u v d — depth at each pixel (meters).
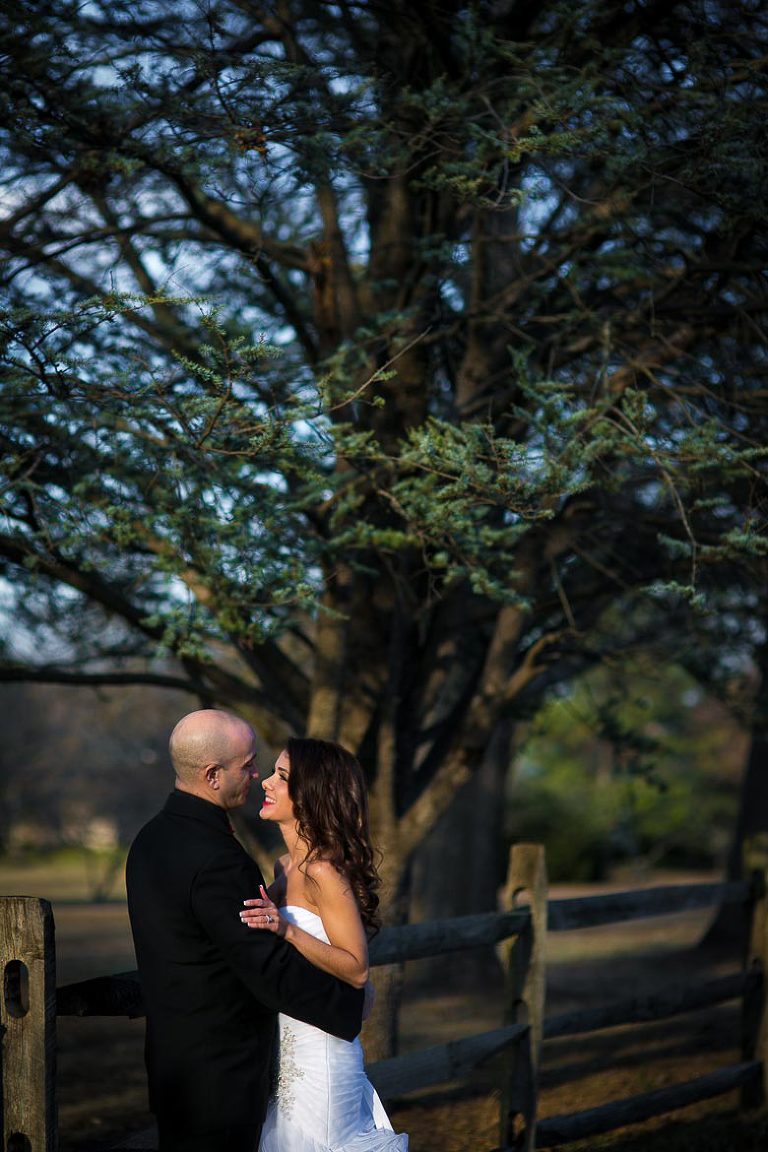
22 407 4.80
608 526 6.36
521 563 5.96
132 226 5.97
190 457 4.55
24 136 4.56
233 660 7.86
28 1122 2.92
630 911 5.38
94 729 21.06
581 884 25.66
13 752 20.34
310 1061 3.01
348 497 4.72
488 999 9.98
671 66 4.95
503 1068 4.70
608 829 26.48
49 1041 2.92
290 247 6.70
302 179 4.62
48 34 4.52
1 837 22.73
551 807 26.39
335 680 5.53
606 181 5.18
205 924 2.76
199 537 4.71
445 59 5.32
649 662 7.80
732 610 7.17
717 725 25.89
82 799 21.64
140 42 5.01
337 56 5.46
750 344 6.22
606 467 4.73
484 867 10.79
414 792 6.14
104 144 4.85
